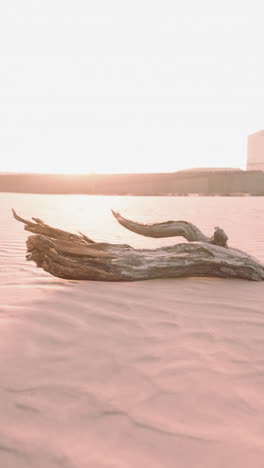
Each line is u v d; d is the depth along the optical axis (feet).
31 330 8.23
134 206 67.77
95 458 4.39
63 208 58.44
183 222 15.58
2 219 37.22
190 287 12.23
